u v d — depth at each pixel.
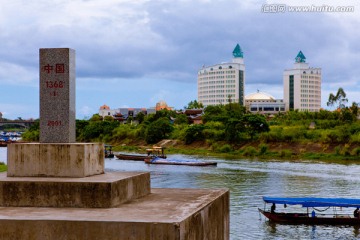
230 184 55.75
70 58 15.25
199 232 12.39
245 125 108.00
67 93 15.16
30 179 13.50
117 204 13.25
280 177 62.16
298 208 42.09
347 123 107.06
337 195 47.69
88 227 11.02
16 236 11.27
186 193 15.84
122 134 135.38
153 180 59.78
